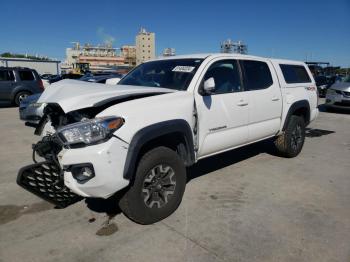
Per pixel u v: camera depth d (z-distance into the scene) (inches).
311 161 231.8
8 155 238.7
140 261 111.7
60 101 123.5
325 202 160.4
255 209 151.2
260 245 121.3
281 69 221.6
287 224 137.3
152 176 133.3
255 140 199.8
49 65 1941.4
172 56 189.2
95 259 113.0
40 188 135.7
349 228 134.9
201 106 154.3
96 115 122.3
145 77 176.1
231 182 185.8
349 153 258.5
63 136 117.4
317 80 850.1
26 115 345.7
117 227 134.0
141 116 126.3
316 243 123.0
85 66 1956.2
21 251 117.4
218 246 120.5
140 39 5157.5
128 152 120.4
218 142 167.3
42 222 138.3
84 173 117.7
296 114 245.8
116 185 119.1
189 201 158.9
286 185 182.9
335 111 536.7
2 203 156.7
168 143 147.1
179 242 123.0
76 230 131.7
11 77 541.3
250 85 189.9
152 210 134.2
